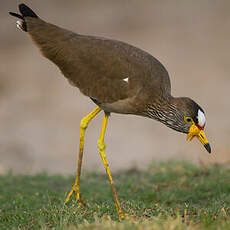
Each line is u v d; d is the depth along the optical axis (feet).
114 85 28.63
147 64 29.14
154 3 98.84
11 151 53.67
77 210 26.45
